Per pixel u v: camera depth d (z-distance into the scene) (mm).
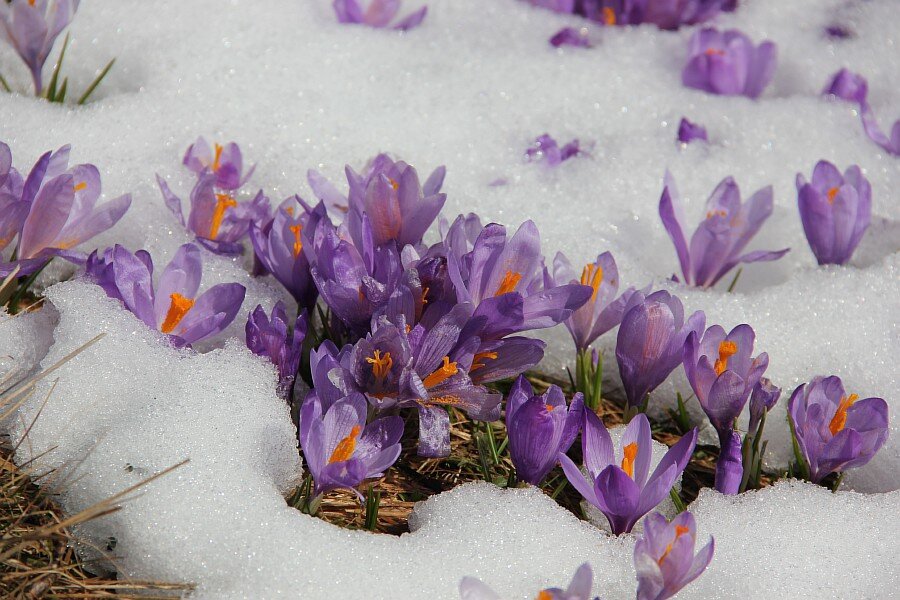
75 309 1250
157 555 1195
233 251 1313
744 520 1243
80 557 1200
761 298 1349
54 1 1374
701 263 1353
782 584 1223
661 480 1205
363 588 1193
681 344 1266
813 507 1251
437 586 1199
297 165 1406
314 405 1202
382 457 1209
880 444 1257
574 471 1215
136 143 1386
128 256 1244
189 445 1219
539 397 1214
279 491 1223
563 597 1171
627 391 1277
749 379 1249
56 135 1371
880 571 1231
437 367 1226
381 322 1209
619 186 1432
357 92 1465
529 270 1249
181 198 1351
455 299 1246
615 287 1292
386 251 1248
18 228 1249
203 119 1420
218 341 1279
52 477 1212
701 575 1221
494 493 1233
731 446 1249
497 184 1417
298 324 1246
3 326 1249
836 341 1332
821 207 1355
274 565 1194
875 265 1373
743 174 1459
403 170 1274
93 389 1230
